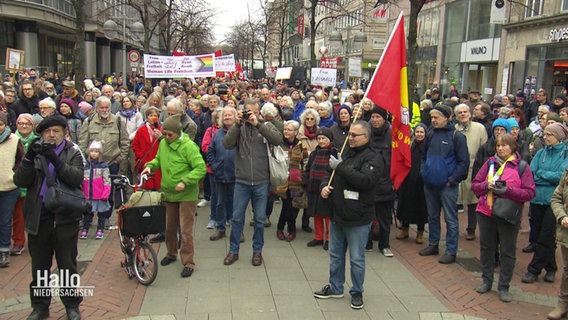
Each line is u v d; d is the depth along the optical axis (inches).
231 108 292.7
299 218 356.5
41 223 185.3
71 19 1368.1
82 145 315.6
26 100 380.2
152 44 2372.0
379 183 270.7
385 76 230.2
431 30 1316.4
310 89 824.9
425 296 224.1
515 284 242.5
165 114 368.5
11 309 202.1
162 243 290.2
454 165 263.7
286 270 249.8
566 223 197.2
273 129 242.1
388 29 1562.5
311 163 283.4
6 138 244.2
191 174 231.6
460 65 1174.3
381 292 227.1
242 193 251.9
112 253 270.7
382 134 280.2
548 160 245.1
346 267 259.3
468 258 277.7
